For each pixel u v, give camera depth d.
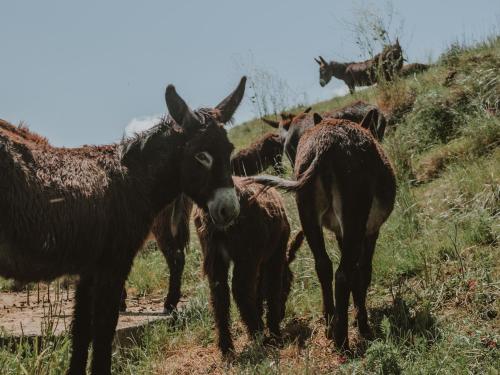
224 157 4.68
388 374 4.43
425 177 8.52
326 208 5.20
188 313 6.45
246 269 5.44
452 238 6.53
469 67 10.55
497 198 6.91
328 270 5.25
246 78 5.05
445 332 4.97
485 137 8.46
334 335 5.02
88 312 4.64
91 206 4.29
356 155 5.12
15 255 4.05
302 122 9.81
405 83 11.34
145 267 8.38
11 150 4.05
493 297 5.37
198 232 5.70
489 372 4.29
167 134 4.79
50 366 4.67
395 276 6.29
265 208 5.63
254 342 5.25
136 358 5.65
